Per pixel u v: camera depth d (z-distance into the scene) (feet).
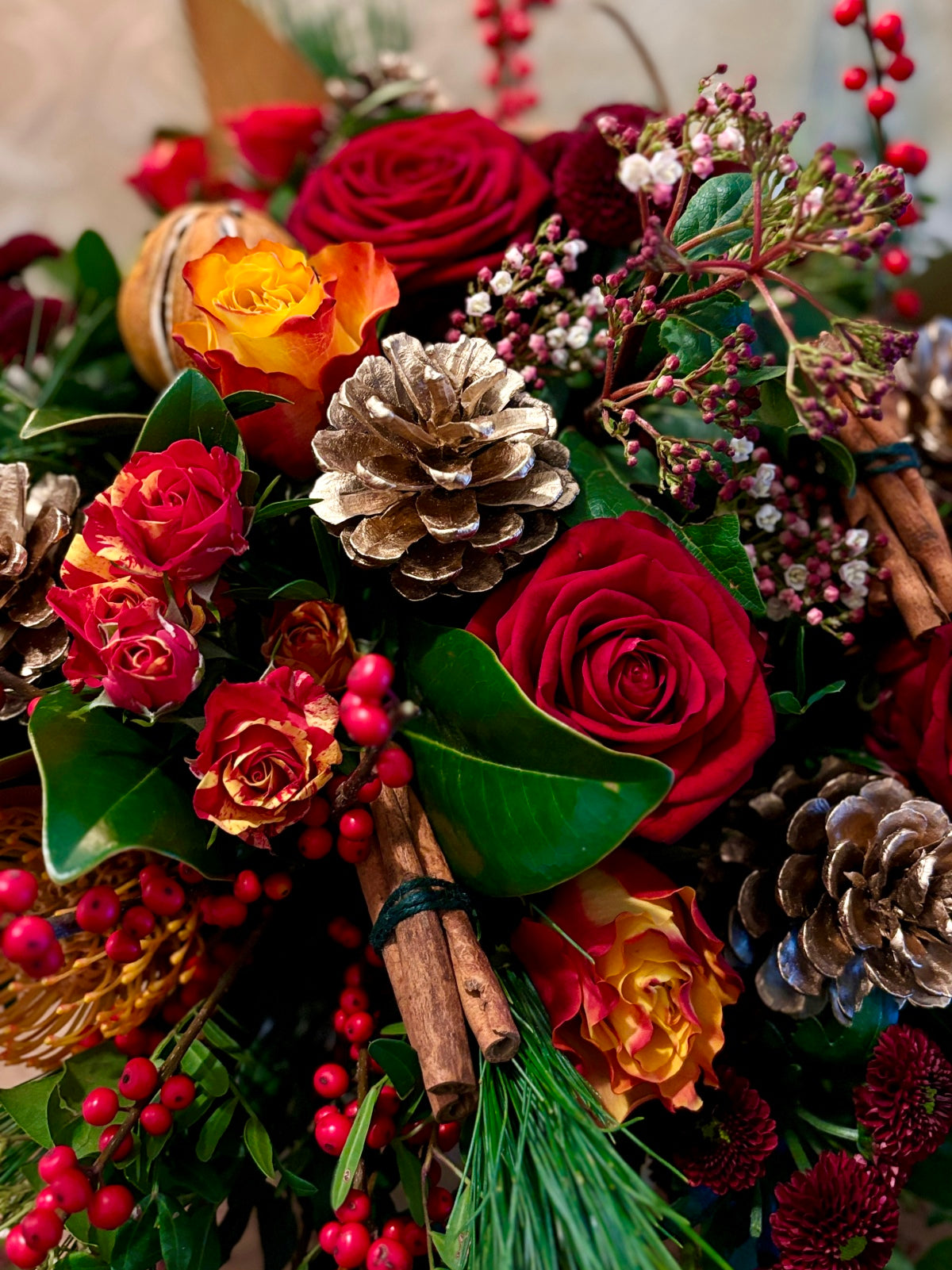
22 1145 1.13
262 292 1.07
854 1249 1.04
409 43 2.04
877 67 1.31
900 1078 1.06
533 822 0.96
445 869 1.04
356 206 1.29
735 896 1.15
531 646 1.02
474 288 1.26
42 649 1.07
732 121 1.00
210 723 0.96
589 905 1.04
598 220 1.24
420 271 1.25
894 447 1.20
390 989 1.14
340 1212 0.99
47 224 2.24
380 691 0.86
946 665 1.12
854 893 1.07
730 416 1.05
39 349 1.49
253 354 1.07
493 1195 0.92
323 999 1.19
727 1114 1.09
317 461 1.11
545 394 1.23
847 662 1.22
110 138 2.24
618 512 1.10
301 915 1.17
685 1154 1.09
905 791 1.10
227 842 1.03
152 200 1.72
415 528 1.03
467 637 1.02
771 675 1.21
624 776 0.92
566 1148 0.93
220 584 1.02
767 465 1.12
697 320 1.12
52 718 0.97
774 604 1.18
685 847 1.11
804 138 2.24
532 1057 0.98
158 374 1.33
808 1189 1.05
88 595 0.97
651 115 1.32
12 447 1.32
